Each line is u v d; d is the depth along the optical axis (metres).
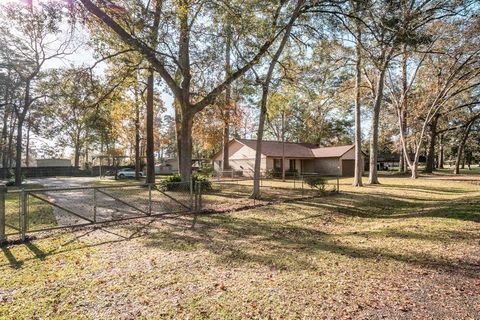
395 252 5.39
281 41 14.25
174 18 11.33
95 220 7.80
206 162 42.72
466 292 3.70
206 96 14.20
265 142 35.97
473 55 20.41
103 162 50.56
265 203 11.78
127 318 3.18
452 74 22.88
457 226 7.00
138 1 10.70
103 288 3.94
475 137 42.12
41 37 20.77
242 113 32.09
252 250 5.68
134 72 14.30
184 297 3.67
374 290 3.81
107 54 12.82
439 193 15.50
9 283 4.12
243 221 8.52
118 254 5.39
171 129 56.22
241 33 12.14
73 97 13.14
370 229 7.64
